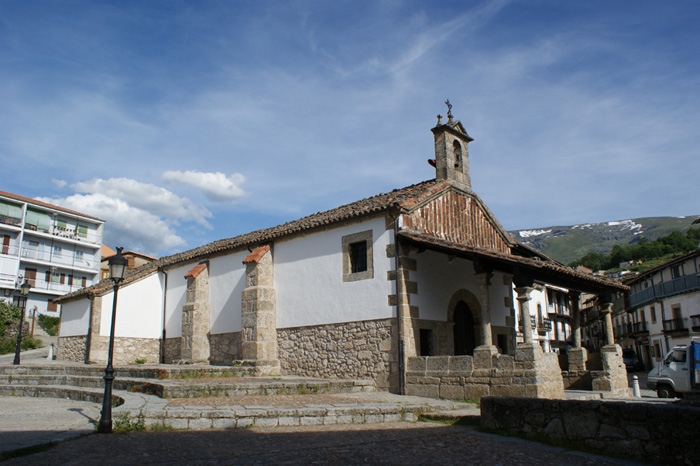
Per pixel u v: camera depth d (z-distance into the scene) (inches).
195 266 816.3
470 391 490.3
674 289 1491.1
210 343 775.1
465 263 658.8
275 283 690.8
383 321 561.6
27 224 1804.9
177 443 287.3
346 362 587.2
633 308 1798.7
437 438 319.0
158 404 388.2
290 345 651.5
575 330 652.1
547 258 797.2
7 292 1695.4
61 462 236.1
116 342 847.1
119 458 247.1
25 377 649.0
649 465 260.7
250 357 660.7
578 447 294.7
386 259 569.9
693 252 1385.3
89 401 492.7
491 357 488.4
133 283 882.8
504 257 498.0
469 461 258.8
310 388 523.5
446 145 684.7
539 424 319.0
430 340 584.7
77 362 899.4
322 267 636.1
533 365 461.1
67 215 1924.2
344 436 323.9
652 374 650.8
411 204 584.7
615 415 283.1
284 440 306.0
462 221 673.6
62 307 1000.9
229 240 912.9
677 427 257.9
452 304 619.2
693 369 590.6
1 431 310.5
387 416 403.5
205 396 465.4
